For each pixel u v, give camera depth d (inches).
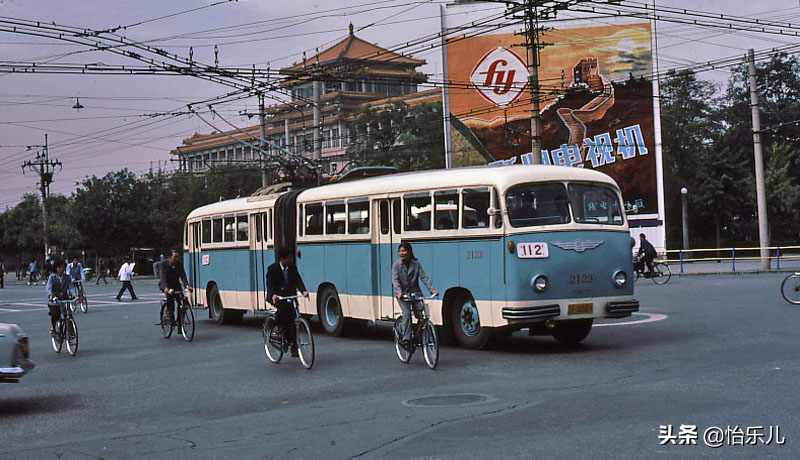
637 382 379.2
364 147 2829.7
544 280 507.8
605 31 2036.2
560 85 2053.4
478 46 2086.6
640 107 2016.5
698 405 318.3
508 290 507.2
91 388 446.9
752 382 366.0
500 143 2081.7
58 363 574.9
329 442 283.0
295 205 718.5
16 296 1787.6
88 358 594.9
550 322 509.7
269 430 309.7
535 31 1131.9
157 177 2827.3
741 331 569.9
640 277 1364.4
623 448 254.7
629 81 2023.9
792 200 2389.3
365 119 2903.5
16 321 1043.9
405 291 481.1
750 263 1780.3
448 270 552.7
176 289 700.7
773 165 2490.2
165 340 698.2
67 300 635.5
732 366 416.2
